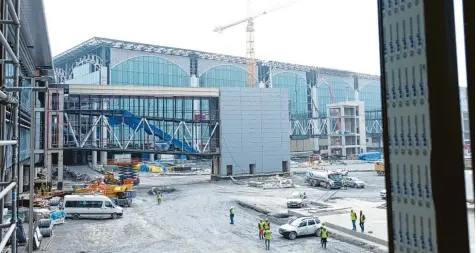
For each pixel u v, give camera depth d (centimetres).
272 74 11150
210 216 3038
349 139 8862
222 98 5491
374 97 12750
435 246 277
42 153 4481
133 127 5216
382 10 333
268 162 5731
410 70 301
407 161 304
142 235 2405
